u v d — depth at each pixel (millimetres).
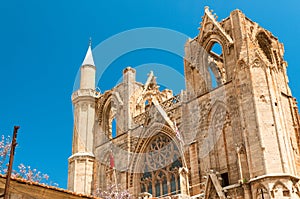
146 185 48344
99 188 51969
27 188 21484
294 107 44844
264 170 34844
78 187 54500
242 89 40312
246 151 37094
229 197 36250
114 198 47375
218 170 40844
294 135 42438
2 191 20516
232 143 40844
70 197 23031
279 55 49656
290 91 46469
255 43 43062
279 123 37688
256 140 36719
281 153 35688
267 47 49312
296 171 38312
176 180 44875
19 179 21078
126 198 47406
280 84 45812
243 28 45625
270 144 36156
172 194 44500
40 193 21953
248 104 39031
